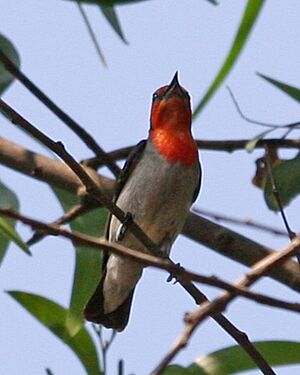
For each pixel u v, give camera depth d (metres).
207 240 10.76
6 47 9.30
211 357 8.57
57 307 8.76
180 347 4.88
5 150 10.52
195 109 6.25
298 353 8.59
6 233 7.53
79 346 8.24
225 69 6.16
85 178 8.45
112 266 12.01
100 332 7.64
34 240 9.42
